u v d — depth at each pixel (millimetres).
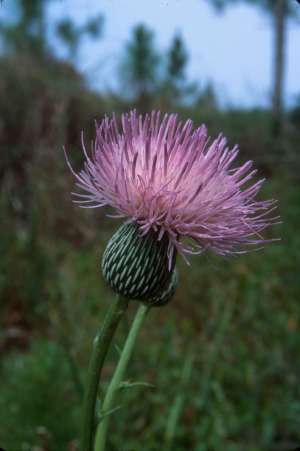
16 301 609
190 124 193
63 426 408
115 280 194
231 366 508
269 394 480
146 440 411
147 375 490
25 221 786
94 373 192
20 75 996
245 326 578
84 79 1041
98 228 807
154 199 183
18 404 423
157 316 604
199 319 607
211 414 442
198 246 191
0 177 830
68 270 667
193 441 429
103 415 195
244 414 457
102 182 190
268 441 422
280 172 1124
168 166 189
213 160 189
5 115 896
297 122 1290
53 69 1088
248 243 188
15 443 394
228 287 644
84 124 965
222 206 189
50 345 488
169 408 446
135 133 196
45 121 918
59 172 809
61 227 779
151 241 195
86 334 547
